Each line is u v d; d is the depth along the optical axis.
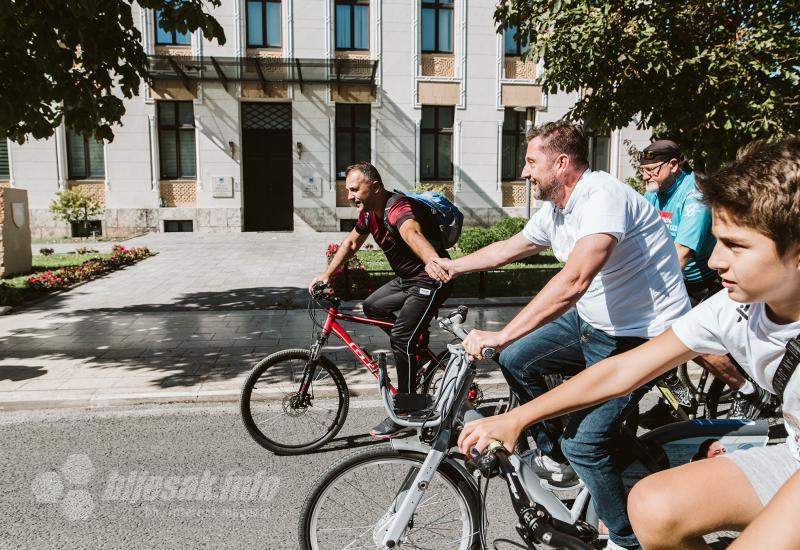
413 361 4.11
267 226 21.45
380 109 20.75
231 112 20.25
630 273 2.53
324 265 13.48
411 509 2.29
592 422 2.36
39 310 8.81
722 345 1.64
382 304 4.23
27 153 19.59
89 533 3.04
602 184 2.47
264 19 20.06
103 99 6.86
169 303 9.34
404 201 3.98
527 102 21.33
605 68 7.19
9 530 3.06
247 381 4.10
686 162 4.32
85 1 5.23
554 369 2.90
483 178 21.42
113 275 12.05
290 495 3.48
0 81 6.24
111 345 6.85
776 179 1.22
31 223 19.72
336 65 19.47
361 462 2.37
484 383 5.48
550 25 7.58
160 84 19.91
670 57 6.83
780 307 1.36
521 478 2.15
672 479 1.50
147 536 3.02
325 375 4.24
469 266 3.26
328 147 20.70
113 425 4.59
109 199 20.08
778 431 2.24
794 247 1.23
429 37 20.83
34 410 4.95
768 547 1.09
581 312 2.70
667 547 1.49
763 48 6.61
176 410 4.93
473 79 21.00
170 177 20.55
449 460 2.36
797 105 6.66
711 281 4.26
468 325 7.72
